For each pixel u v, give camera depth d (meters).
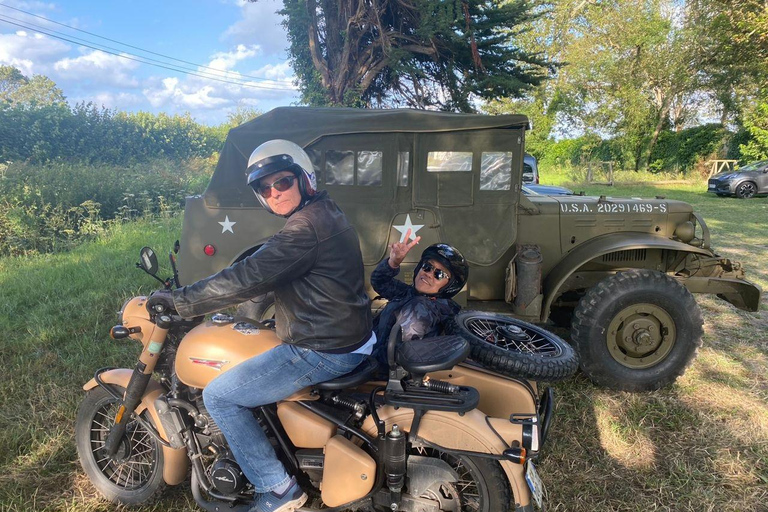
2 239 8.16
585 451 3.11
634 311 3.71
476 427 1.99
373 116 3.88
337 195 3.96
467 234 4.00
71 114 16.52
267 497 2.11
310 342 2.05
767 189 16.88
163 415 2.38
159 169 13.86
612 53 26.66
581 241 4.16
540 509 2.61
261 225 3.96
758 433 3.24
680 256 4.29
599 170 25.28
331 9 15.47
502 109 29.12
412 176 3.95
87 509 2.58
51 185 9.73
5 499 2.62
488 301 4.11
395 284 2.77
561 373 2.35
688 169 24.50
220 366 2.16
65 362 4.09
